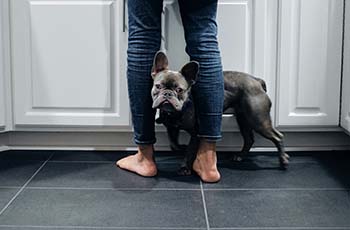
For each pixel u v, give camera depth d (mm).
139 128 1814
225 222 1455
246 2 1962
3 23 1990
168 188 1732
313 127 2061
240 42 1985
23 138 2150
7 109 2057
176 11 1952
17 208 1553
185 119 1790
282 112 2031
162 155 2107
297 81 2010
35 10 1981
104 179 1822
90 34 1992
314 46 1986
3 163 1997
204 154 1793
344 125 1985
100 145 2152
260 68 2004
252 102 1892
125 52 2000
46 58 2012
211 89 1734
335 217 1489
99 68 2016
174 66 1993
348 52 1949
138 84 1762
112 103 2043
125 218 1483
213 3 1735
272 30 1984
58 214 1511
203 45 1725
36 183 1775
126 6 1961
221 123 1887
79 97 2037
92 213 1520
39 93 2037
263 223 1448
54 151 2156
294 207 1563
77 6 1974
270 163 2010
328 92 2016
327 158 2070
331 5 1963
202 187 1743
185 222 1456
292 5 1963
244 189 1721
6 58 2016
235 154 2057
